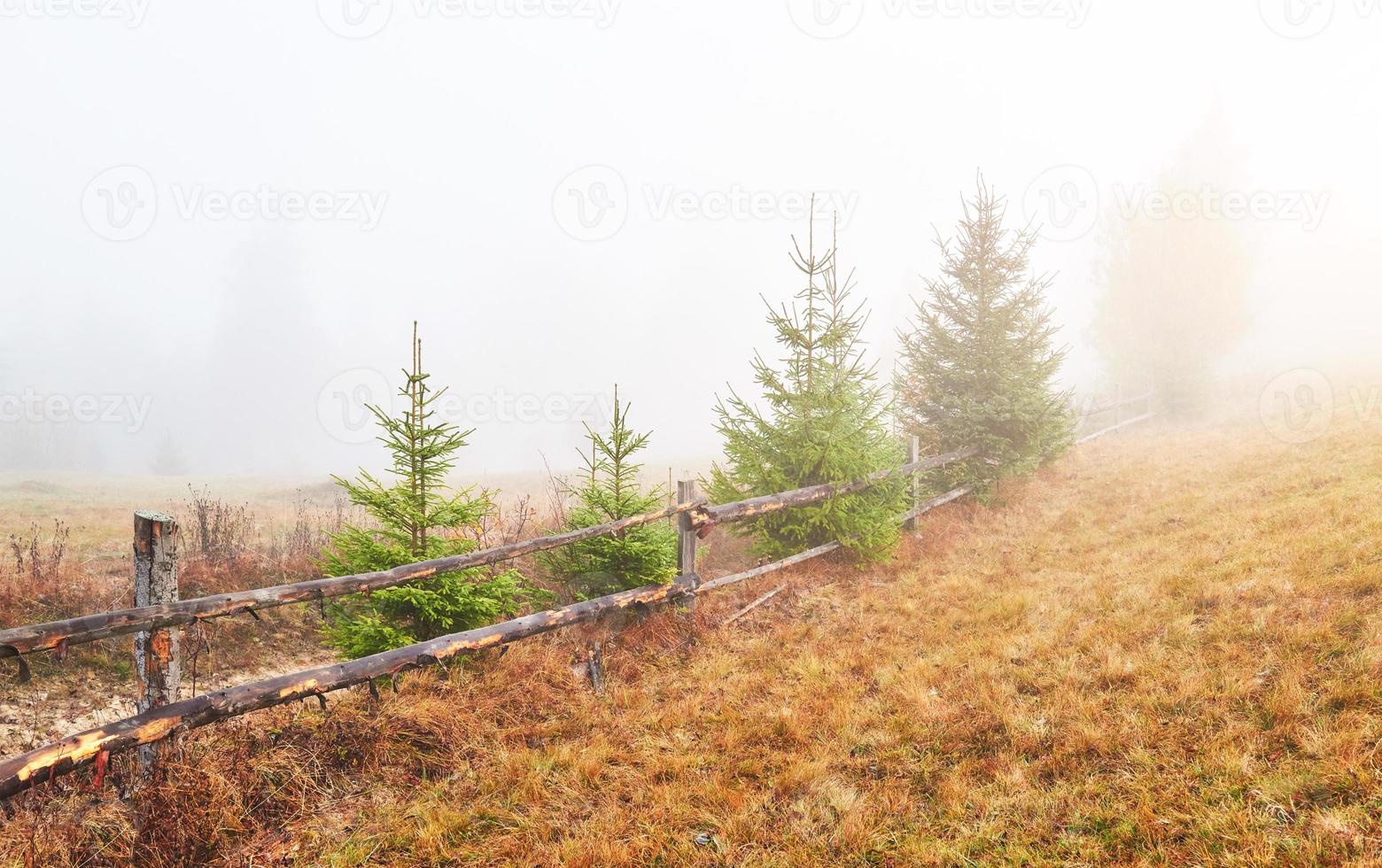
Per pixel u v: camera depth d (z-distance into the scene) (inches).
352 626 239.0
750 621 313.4
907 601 322.7
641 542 294.4
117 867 148.7
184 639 276.5
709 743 210.1
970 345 489.1
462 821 170.9
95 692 241.1
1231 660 205.5
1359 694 171.0
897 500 392.8
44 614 280.1
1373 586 223.3
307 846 161.3
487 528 398.0
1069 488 523.8
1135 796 157.0
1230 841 137.0
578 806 179.3
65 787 165.3
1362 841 127.4
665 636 286.5
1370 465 377.1
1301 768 152.9
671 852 160.4
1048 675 224.2
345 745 192.4
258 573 343.3
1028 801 163.6
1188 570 288.2
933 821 164.9
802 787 184.9
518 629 239.1
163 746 169.2
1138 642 232.5
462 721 211.3
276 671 276.7
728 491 393.7
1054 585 315.6
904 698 225.8
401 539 249.9
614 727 220.4
